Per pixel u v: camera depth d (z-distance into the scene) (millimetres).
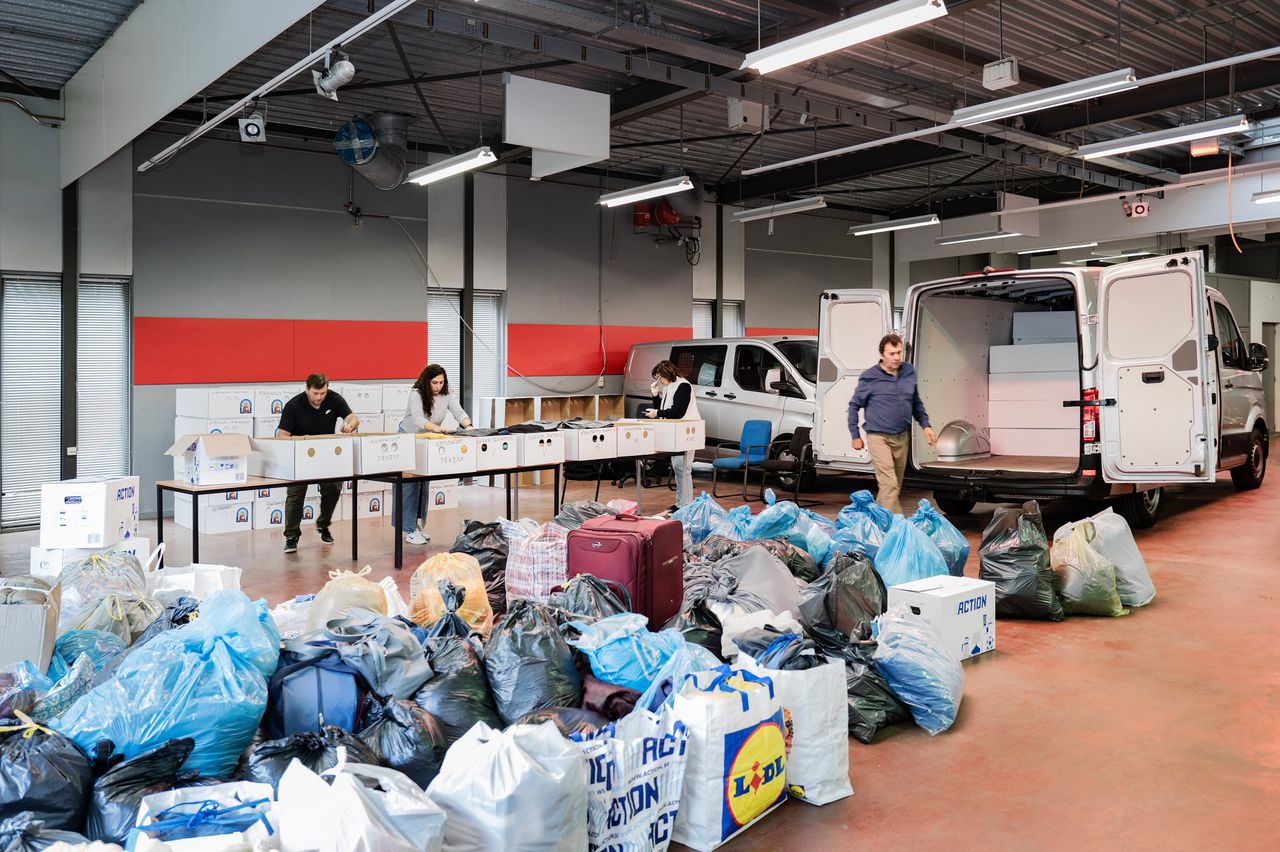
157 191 9688
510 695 2992
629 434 8328
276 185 10398
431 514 9414
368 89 9375
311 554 7453
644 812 2598
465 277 11867
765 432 10547
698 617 3773
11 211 8906
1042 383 8758
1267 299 17766
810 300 15703
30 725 2361
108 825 2176
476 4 7133
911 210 16438
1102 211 14008
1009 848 2773
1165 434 6688
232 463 6207
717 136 11461
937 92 10031
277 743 2428
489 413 11844
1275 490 10078
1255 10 8055
